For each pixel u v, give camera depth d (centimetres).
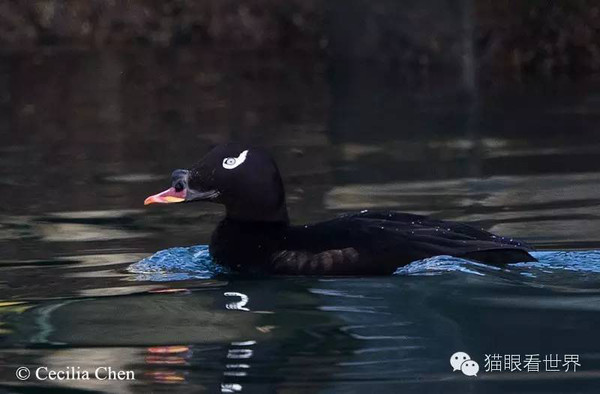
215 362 696
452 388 642
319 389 645
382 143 1656
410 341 725
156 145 1691
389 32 2541
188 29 2922
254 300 838
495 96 2116
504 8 2391
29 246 1070
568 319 761
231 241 957
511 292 829
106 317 808
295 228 952
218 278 914
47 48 2870
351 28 2634
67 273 954
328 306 811
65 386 666
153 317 802
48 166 1541
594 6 2394
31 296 877
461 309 789
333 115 1948
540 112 1897
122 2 2939
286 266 917
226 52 2812
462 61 2388
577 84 2219
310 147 1642
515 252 906
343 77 2442
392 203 1233
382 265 890
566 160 1455
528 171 1396
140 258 1003
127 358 712
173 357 709
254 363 691
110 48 2877
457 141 1653
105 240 1090
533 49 2375
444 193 1283
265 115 1970
